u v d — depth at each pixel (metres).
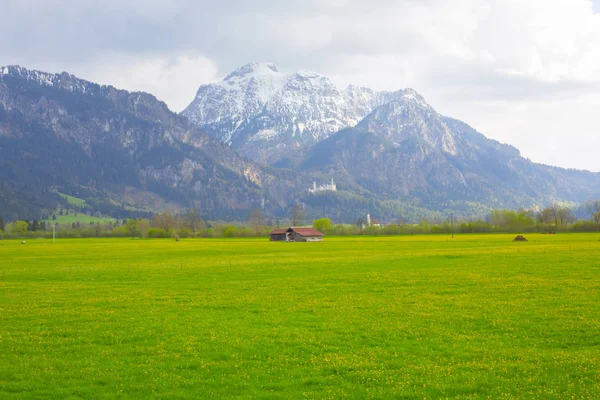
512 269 62.19
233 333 31.19
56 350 27.89
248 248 130.50
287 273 63.94
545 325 32.12
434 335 30.39
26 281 59.66
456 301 40.88
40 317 36.41
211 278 59.75
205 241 183.75
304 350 27.59
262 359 26.20
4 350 27.89
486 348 27.45
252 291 48.03
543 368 24.08
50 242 185.62
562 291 44.41
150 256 102.19
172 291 48.75
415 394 21.31
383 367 24.69
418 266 69.69
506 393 21.23
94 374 23.98
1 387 22.38
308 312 37.50
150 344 29.00
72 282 57.88
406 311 37.16
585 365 24.25
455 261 76.25
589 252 85.75
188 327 32.84
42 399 21.17
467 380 22.80
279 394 21.48
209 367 24.92
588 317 34.00
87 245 156.75
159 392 21.84
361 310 37.84
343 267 70.44
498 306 38.28
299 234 180.62
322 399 20.95
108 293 47.88
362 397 21.17
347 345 28.48
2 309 39.62
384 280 54.25
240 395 21.45
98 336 30.84
